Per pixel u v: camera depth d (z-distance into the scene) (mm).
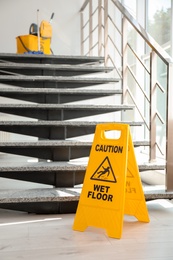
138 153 3629
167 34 3768
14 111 2916
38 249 1621
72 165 2412
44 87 3389
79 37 5629
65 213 2279
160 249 1638
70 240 1756
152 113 2602
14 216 2203
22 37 4320
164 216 2223
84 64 3957
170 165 2338
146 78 4355
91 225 1899
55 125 2678
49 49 4586
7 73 3580
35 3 5516
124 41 3146
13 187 3250
